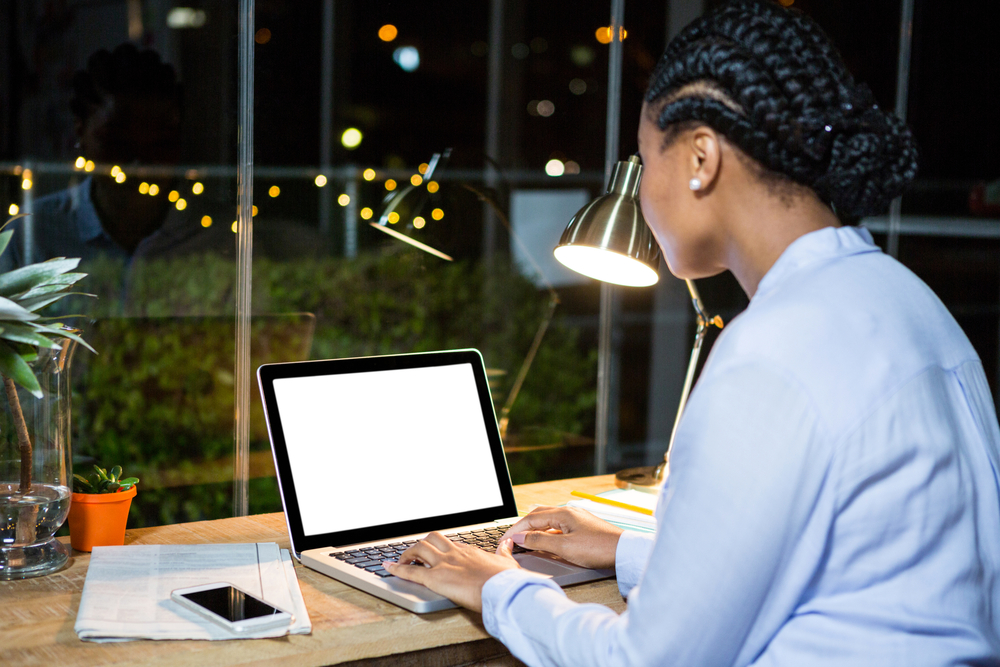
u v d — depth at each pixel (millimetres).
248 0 1696
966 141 2812
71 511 1184
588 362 3762
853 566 689
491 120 4184
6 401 1047
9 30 2578
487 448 1393
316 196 2395
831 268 735
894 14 2668
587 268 1363
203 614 926
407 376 1353
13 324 999
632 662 696
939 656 679
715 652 675
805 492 662
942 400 722
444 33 3746
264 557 1135
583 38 3334
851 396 669
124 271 2264
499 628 868
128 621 909
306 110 2234
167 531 1309
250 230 1703
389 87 3418
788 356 672
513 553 1175
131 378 2254
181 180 2125
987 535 742
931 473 686
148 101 2146
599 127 3270
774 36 740
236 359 1658
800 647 692
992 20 2807
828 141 728
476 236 3279
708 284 3152
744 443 657
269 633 902
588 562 1109
